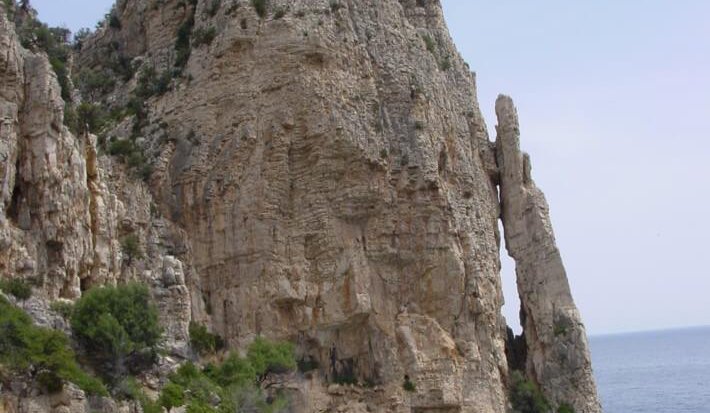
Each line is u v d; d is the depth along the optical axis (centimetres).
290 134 7600
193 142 7612
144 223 7031
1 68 5903
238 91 7669
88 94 8462
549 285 8600
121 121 7838
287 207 7531
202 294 7344
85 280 6144
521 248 8725
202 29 8006
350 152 7631
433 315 7800
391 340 7588
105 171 6812
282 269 7388
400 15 8469
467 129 8662
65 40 8062
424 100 8138
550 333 8481
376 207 7712
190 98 7775
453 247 7900
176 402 5634
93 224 6278
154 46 8412
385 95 8019
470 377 7725
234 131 7600
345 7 8031
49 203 5884
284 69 7675
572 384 8325
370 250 7675
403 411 7425
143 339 5800
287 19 7750
